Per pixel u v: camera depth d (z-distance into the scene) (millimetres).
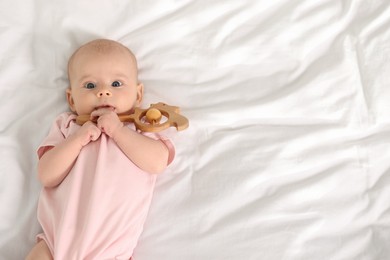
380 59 1234
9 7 1244
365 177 1143
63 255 975
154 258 1062
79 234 987
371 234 1089
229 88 1233
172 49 1255
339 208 1106
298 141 1162
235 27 1287
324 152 1158
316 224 1089
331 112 1200
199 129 1188
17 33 1234
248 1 1298
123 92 1124
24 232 1082
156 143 1086
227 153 1158
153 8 1272
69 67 1176
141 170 1080
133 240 1039
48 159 1050
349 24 1290
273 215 1090
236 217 1088
